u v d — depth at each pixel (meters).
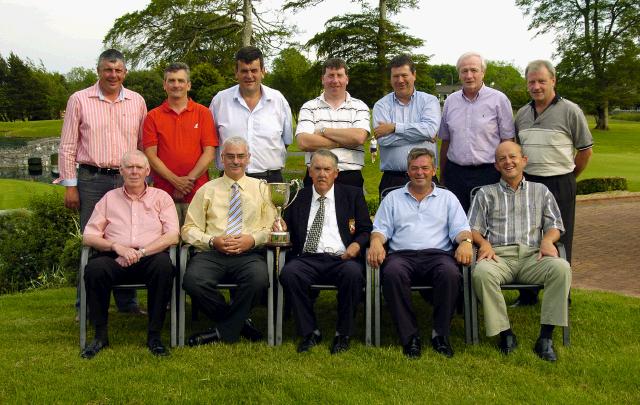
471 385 3.54
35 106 63.91
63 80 76.31
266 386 3.50
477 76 4.94
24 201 13.33
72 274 7.46
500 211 4.55
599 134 39.31
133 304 5.25
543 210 4.52
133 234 4.41
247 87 5.01
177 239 4.42
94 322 4.18
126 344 4.32
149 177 5.36
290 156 26.53
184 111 4.91
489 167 5.04
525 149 4.93
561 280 4.00
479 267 4.17
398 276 4.12
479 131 5.00
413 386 3.50
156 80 39.09
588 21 39.47
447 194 4.54
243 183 4.57
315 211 4.56
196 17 25.62
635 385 3.51
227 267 4.36
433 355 4.04
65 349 4.20
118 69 4.75
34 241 8.43
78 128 4.84
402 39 29.81
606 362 3.85
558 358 3.95
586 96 39.59
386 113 5.21
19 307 5.50
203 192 4.55
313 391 3.41
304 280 4.23
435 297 4.14
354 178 5.02
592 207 13.62
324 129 4.89
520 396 3.38
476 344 4.23
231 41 26.88
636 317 4.83
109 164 4.84
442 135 5.36
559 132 4.80
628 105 41.19
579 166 4.98
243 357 4.02
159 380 3.61
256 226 4.55
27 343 4.33
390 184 5.21
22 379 3.62
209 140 4.97
